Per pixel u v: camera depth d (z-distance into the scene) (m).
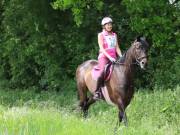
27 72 23.83
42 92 22.58
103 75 13.78
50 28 22.84
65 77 22.66
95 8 20.94
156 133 11.97
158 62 20.41
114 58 13.77
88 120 12.15
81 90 15.65
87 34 22.22
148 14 20.31
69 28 22.62
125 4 20.45
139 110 15.91
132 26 20.36
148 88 20.09
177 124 14.20
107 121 15.10
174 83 19.31
